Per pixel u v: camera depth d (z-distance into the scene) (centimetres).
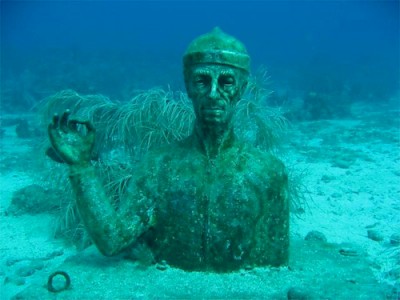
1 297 380
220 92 282
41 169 632
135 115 527
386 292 297
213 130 297
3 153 1137
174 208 305
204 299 275
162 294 279
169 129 518
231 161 309
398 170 860
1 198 712
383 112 1920
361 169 873
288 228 322
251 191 303
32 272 427
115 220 293
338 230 542
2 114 2002
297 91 2752
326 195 694
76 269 315
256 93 587
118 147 562
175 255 311
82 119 289
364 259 355
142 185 311
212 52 279
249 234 304
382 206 636
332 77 2744
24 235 541
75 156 287
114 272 309
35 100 2239
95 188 291
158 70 3522
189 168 308
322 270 324
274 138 568
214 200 301
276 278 302
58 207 600
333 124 1598
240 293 282
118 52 4362
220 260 304
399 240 490
